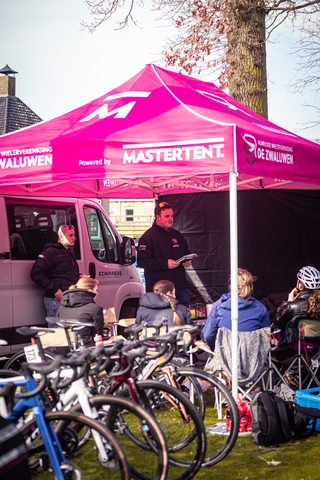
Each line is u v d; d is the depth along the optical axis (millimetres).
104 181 7727
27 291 6281
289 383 5629
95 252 7473
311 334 5215
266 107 9609
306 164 5297
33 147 4883
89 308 5148
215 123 4457
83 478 2971
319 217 8383
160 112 4910
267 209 8617
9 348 6039
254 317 4723
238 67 9516
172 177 7121
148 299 5039
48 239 6730
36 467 2998
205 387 4746
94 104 5523
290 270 8516
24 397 2824
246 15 9484
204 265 9039
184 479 3406
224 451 3672
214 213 8977
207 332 4891
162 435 3037
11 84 26375
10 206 6289
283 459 3898
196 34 11438
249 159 4477
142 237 7000
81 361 2861
